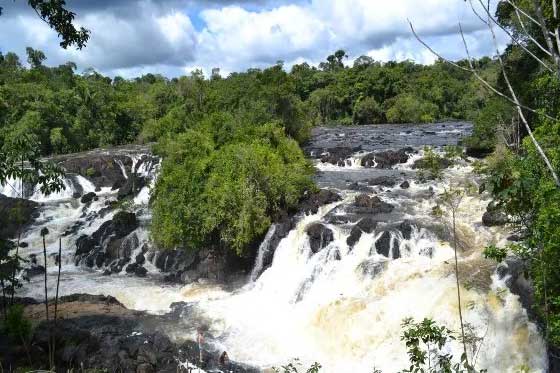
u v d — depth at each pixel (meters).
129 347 19.44
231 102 62.12
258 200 28.11
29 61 88.81
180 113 67.00
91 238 35.69
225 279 28.66
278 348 20.83
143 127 76.75
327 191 32.12
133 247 33.56
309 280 25.31
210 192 27.81
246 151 29.33
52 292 28.05
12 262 17.14
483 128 40.50
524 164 10.88
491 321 18.44
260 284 27.00
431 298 20.41
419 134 72.56
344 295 23.05
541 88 18.31
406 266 23.14
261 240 28.67
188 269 30.16
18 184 46.34
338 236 26.50
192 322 23.06
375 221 26.67
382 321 20.47
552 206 10.45
